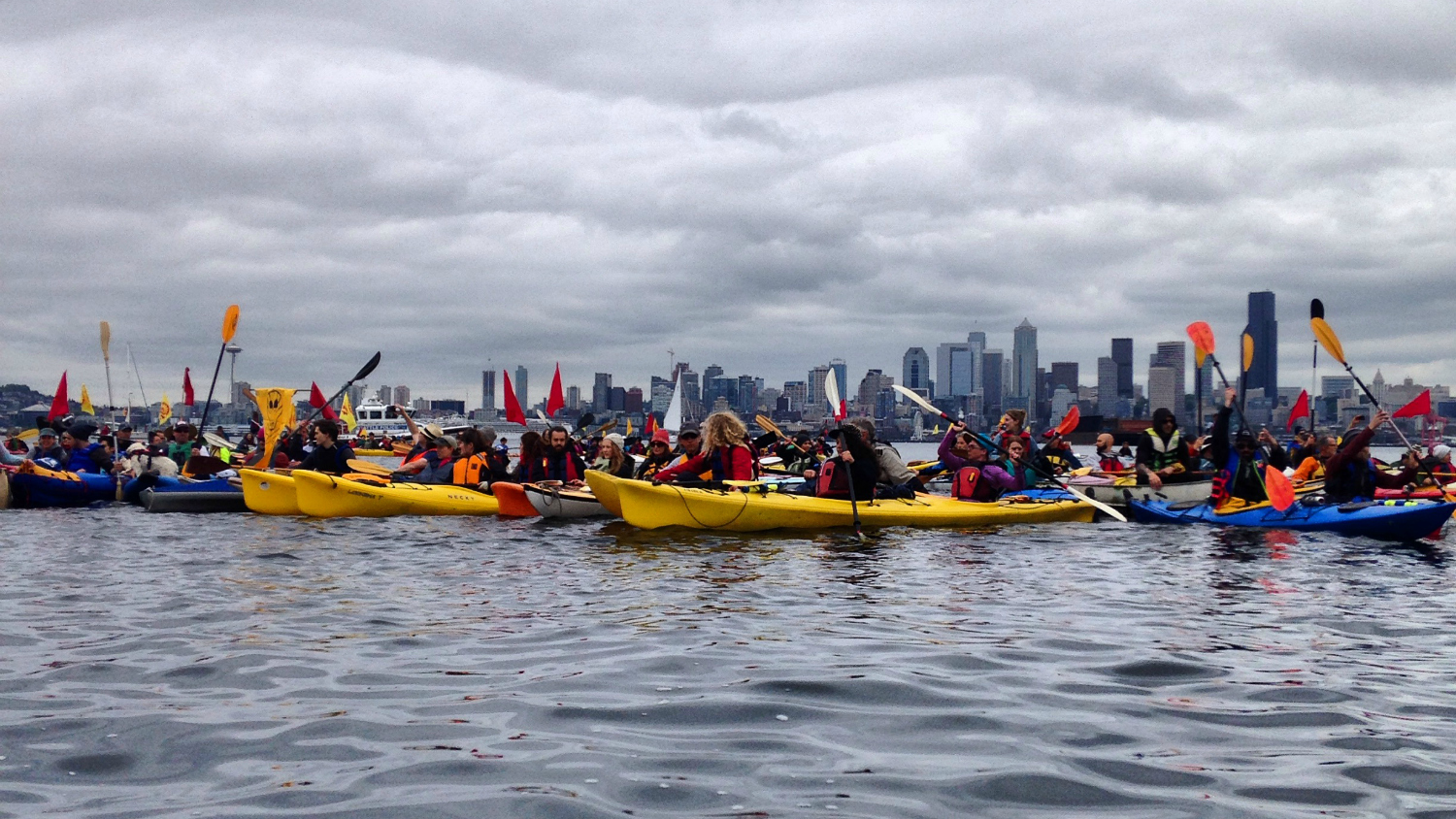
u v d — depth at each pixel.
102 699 5.19
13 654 6.19
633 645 6.49
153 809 3.72
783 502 13.52
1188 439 19.45
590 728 4.75
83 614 7.55
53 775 4.07
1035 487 16.70
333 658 6.13
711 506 13.42
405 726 4.77
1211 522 14.68
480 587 8.91
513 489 15.61
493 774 4.12
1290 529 13.91
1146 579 9.49
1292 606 8.09
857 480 14.12
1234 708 5.12
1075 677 5.74
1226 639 6.82
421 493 16.09
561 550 11.56
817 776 4.13
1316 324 14.60
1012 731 4.75
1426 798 3.90
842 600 8.29
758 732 4.71
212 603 8.08
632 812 3.75
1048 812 3.76
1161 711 5.08
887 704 5.19
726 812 3.75
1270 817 3.71
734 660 6.10
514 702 5.18
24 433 23.92
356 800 3.84
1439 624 7.37
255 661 6.04
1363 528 13.20
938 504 14.76
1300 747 4.51
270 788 3.96
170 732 4.64
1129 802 3.87
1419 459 15.59
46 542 12.34
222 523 14.87
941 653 6.32
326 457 17.08
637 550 11.57
